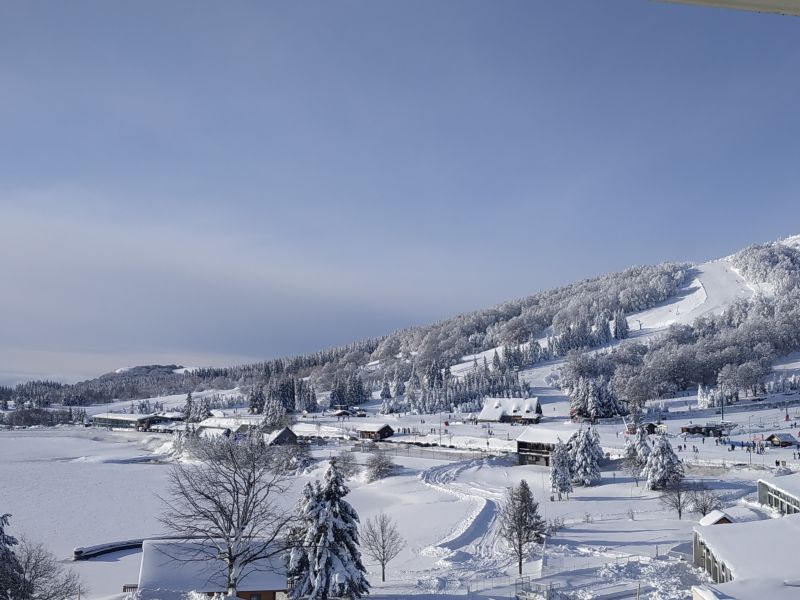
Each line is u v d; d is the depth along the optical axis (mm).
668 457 80062
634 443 91625
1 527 41031
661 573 46406
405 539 67375
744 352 193000
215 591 40562
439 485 96750
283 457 106375
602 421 150750
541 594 42562
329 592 39688
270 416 168125
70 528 79938
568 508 75000
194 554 43344
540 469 105125
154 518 84938
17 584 39969
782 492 57656
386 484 102188
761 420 135375
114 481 114625
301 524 41312
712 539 42156
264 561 41156
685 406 167625
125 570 61688
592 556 52969
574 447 91062
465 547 62438
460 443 133750
